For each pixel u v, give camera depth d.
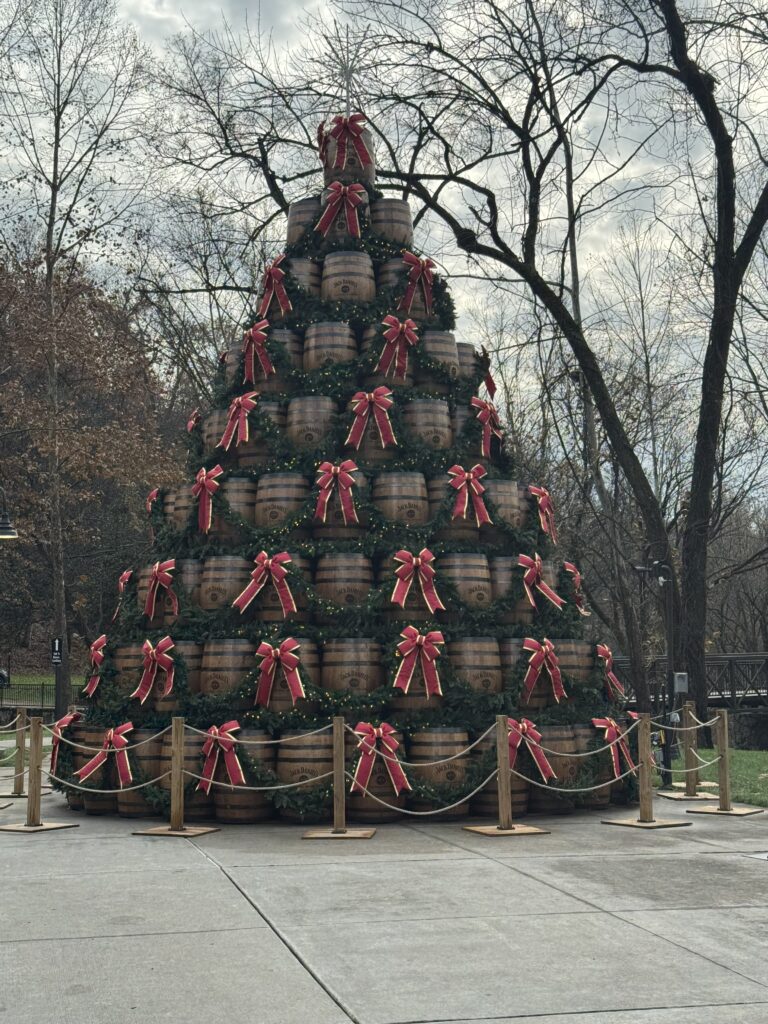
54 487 32.94
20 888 8.27
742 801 14.32
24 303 32.09
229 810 12.03
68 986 5.73
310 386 14.17
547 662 12.88
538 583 13.48
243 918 7.21
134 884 8.41
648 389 35.06
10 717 34.53
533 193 26.75
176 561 13.35
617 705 14.30
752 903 7.68
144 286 39.34
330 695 12.12
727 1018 5.18
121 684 13.35
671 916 7.26
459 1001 5.45
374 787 11.99
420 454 13.81
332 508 13.28
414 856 9.72
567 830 11.46
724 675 39.22
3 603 48.91
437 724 12.31
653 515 27.17
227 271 34.59
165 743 12.52
